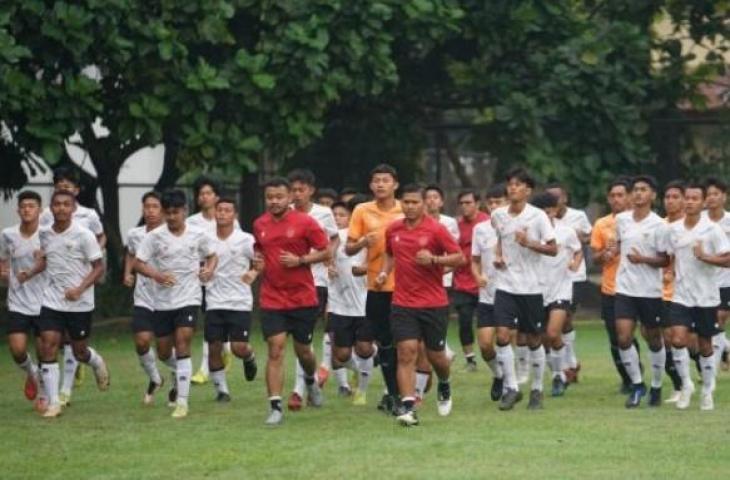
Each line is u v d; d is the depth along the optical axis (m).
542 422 42.19
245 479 33.12
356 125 91.31
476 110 86.31
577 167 81.44
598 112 81.38
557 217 54.69
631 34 81.75
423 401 47.59
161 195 47.50
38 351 45.22
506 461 35.16
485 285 48.88
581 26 81.81
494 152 83.94
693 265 44.84
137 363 61.56
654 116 87.44
